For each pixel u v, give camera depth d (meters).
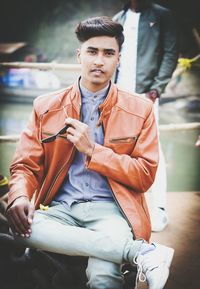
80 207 2.43
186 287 2.65
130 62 3.78
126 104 2.47
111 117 2.44
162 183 3.53
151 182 2.41
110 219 2.34
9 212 2.29
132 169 2.34
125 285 2.45
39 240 2.27
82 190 2.47
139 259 2.14
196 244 3.26
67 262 2.51
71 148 2.43
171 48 3.80
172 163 5.68
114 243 2.18
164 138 6.49
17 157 2.48
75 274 2.47
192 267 2.91
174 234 3.42
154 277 2.11
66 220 2.43
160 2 7.00
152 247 2.18
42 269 2.49
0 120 6.96
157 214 3.46
